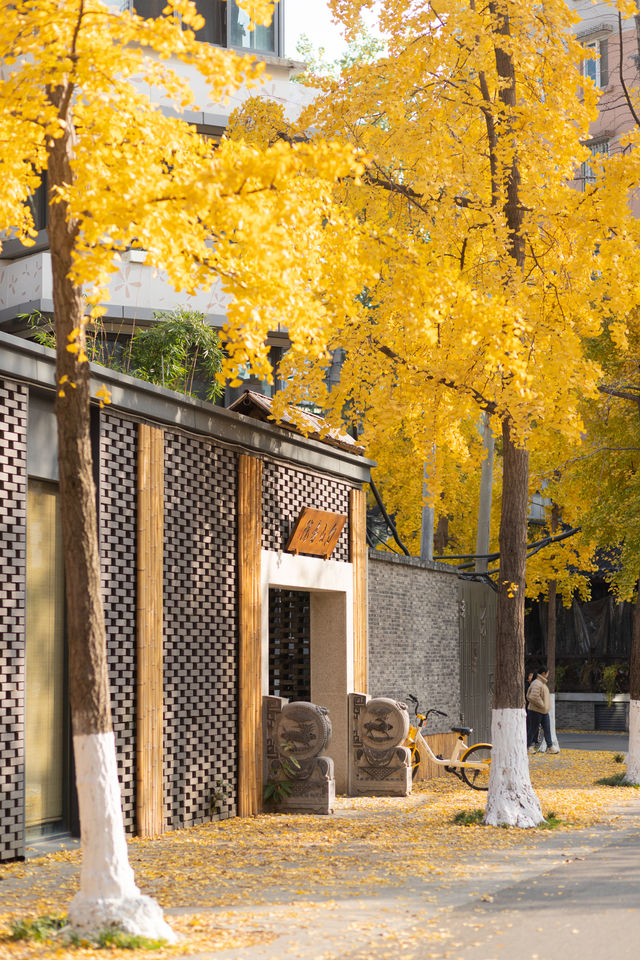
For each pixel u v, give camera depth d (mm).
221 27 19766
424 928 7035
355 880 8844
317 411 24250
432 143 12391
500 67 13156
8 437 9836
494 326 10797
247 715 13438
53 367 10367
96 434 11109
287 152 6906
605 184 12711
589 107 12875
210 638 13031
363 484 17391
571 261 12969
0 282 18469
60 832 10828
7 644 9703
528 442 13172
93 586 7109
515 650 12820
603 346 17844
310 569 15367
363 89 12633
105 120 7879
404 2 12695
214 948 6484
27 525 10641
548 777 18328
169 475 12320
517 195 12953
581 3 33344
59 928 6801
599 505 18562
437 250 12547
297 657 16469
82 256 6848
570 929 6953
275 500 14742
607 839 11195
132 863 9711
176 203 7008
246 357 7742
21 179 8164
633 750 17312
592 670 35875
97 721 7020
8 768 9570
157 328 14906
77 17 7191
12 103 7316
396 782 15469
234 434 13547
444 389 12422
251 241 7086
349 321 12258
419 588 19672
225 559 13445
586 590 27359
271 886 8570
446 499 28000
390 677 18062
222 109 19312
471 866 9516
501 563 13094
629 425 18328
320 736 13555
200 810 12516
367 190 12938
